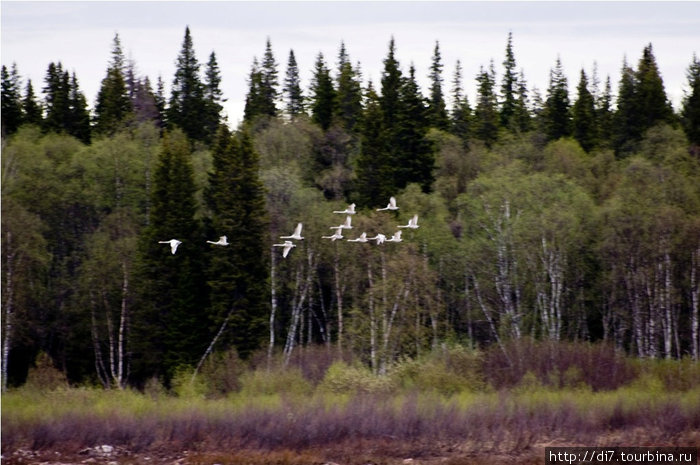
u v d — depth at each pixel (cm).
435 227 5447
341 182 6319
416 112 6938
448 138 7112
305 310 5753
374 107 5969
